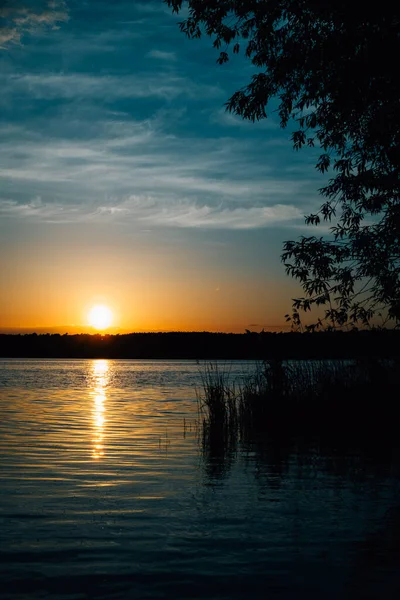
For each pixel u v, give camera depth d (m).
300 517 8.07
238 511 8.35
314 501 8.95
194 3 13.10
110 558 6.43
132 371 76.44
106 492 9.38
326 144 14.12
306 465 11.80
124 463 11.88
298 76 13.34
